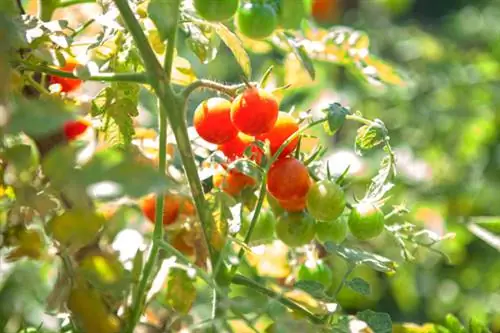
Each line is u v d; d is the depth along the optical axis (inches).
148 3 29.5
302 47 35.7
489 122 75.8
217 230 30.2
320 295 31.0
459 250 64.1
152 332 32.2
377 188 31.6
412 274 63.2
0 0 25.8
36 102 24.0
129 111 31.6
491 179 74.9
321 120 30.6
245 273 42.3
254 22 32.2
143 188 23.0
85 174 23.4
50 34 29.9
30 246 30.3
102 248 30.4
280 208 33.0
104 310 29.0
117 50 32.0
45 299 35.8
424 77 80.5
